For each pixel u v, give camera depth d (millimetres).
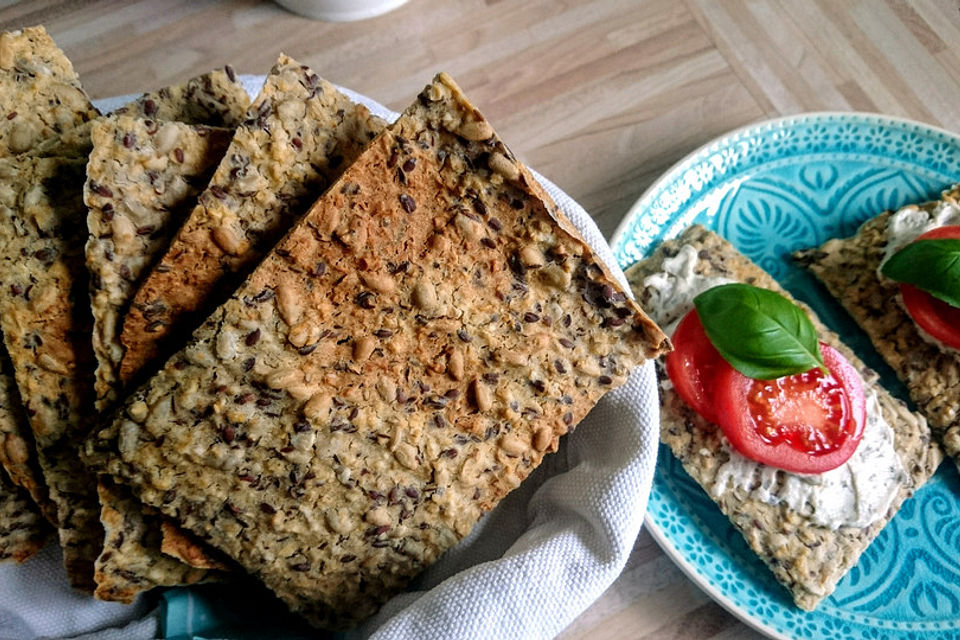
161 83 326
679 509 295
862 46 350
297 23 339
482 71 339
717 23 350
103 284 200
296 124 212
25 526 229
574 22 346
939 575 293
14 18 328
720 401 289
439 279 215
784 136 329
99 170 198
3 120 218
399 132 208
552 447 231
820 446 290
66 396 210
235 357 203
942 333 303
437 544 230
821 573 285
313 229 204
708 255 317
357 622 232
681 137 337
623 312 225
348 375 213
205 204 201
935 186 332
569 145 334
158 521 216
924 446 304
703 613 290
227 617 240
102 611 243
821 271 325
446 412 223
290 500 214
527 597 222
